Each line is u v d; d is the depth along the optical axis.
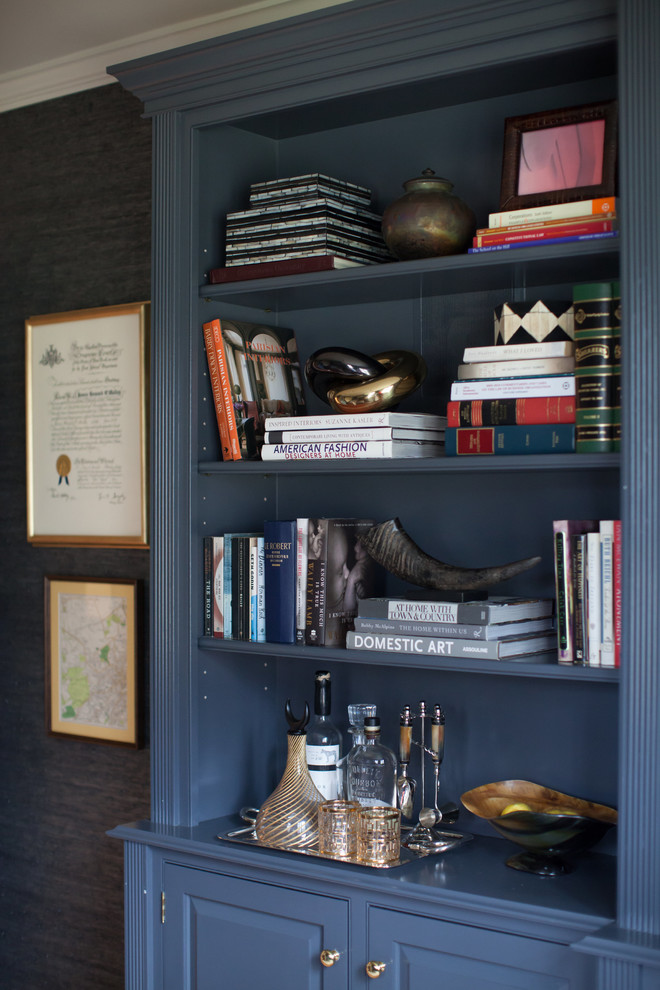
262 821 2.20
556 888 1.92
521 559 2.23
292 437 2.19
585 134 2.00
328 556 2.20
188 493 2.32
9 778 3.09
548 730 2.19
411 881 1.96
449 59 2.01
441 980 1.92
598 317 1.84
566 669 1.86
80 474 2.91
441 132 2.32
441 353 2.32
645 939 1.70
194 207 2.33
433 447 2.19
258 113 2.24
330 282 2.15
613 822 1.98
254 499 2.52
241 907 2.18
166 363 2.35
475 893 1.89
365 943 2.00
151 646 2.38
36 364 3.00
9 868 3.07
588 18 1.85
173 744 2.34
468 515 2.30
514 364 1.95
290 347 2.51
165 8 2.61
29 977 3.02
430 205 2.07
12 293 3.08
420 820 2.19
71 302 2.95
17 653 3.08
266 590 2.26
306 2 2.51
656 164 1.73
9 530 3.10
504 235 1.96
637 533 1.75
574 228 1.89
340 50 2.10
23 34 2.76
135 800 2.82
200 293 2.33
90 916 2.89
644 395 1.74
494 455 1.94
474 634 1.97
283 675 2.58
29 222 3.03
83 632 2.92
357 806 2.13
